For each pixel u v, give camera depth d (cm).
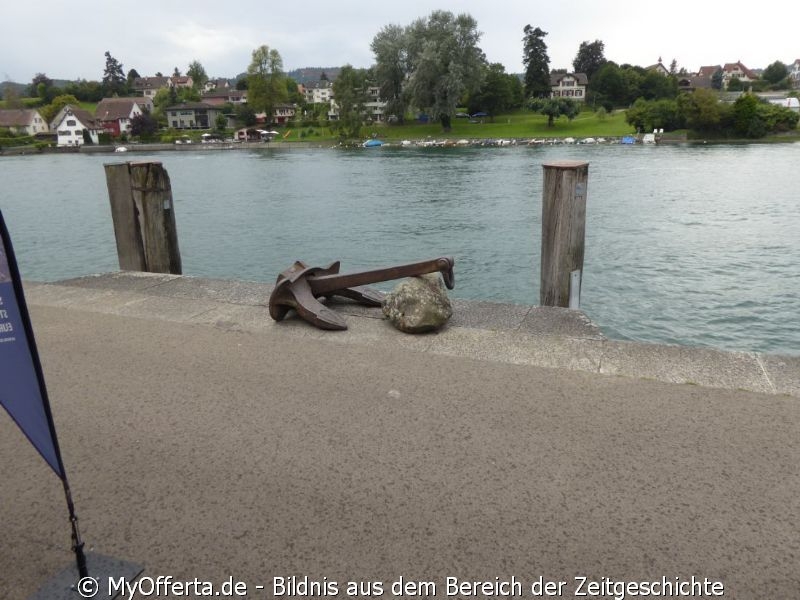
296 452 309
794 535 239
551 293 529
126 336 484
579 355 415
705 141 8056
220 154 8144
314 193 3372
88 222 2577
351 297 535
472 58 8525
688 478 276
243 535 250
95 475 297
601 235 2003
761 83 16775
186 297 587
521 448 304
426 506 263
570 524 249
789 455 291
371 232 2144
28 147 10381
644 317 1222
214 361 428
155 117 13612
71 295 605
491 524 251
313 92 19338
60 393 385
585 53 15125
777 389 357
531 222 2214
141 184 700
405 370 401
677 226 2128
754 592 214
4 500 280
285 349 445
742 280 1448
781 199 2712
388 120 10331
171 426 340
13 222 2612
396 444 313
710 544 236
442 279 491
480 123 10362
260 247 1973
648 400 349
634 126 9319
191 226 2394
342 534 249
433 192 3212
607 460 291
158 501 275
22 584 230
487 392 366
